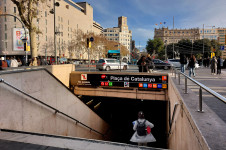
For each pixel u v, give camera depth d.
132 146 2.32
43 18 52.16
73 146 2.34
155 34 124.00
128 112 20.02
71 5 68.75
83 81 11.17
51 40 56.00
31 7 13.78
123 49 73.38
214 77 9.77
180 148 3.90
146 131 5.38
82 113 9.34
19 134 2.84
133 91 10.61
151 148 2.28
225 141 1.78
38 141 2.53
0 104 4.05
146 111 19.58
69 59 64.88
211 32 113.75
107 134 15.33
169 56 66.31
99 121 12.54
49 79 6.43
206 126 2.20
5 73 4.33
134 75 10.40
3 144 2.42
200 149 2.02
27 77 5.25
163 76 9.92
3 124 4.14
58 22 60.06
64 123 7.36
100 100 17.42
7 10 45.72
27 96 5.11
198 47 61.97
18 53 45.06
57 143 2.45
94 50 58.59
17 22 46.47
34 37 14.02
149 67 11.12
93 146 2.34
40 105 5.74
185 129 3.15
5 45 46.09
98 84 10.98
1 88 4.09
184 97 3.92
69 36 67.00
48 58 54.56
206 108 3.02
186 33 117.06
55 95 6.84
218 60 11.65
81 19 76.56
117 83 10.66
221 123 2.30
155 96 10.24
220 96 1.80
